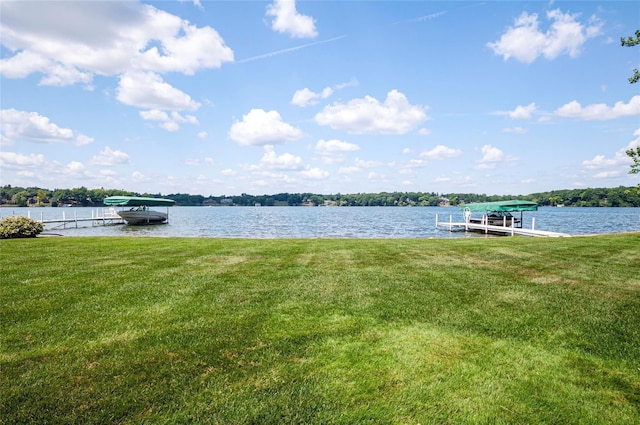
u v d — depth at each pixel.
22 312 5.29
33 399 3.16
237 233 36.34
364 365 3.81
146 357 3.94
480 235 34.16
